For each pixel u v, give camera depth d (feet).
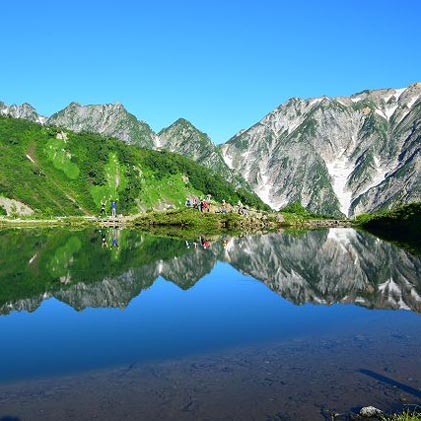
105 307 109.70
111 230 440.45
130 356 73.67
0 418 52.95
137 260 197.26
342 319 96.73
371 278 152.97
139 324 94.02
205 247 260.42
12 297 118.83
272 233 405.80
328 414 53.36
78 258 201.98
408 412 51.96
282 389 60.13
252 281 147.74
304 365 68.69
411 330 87.56
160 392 59.52
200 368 68.03
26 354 75.25
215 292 129.18
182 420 52.26
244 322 94.94
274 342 80.59
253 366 68.54
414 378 63.31
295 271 169.89
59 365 69.82
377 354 73.26
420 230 357.00
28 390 60.59
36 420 52.49
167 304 112.68
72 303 112.98
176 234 382.83
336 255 222.89
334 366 68.03
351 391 59.31
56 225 536.01
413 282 145.48
